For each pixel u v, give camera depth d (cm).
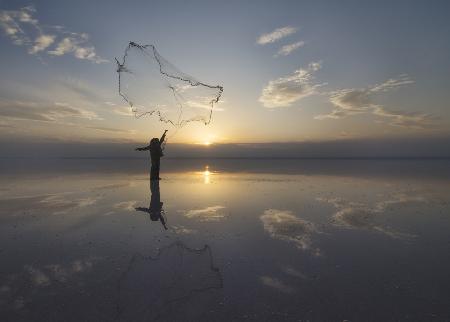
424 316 459
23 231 873
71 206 1208
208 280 574
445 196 1473
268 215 1075
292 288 546
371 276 596
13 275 594
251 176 2552
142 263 653
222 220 1005
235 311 473
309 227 932
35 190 1631
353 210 1161
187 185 1862
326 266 645
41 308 481
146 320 451
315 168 4000
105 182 2019
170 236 838
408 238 833
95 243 777
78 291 534
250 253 716
